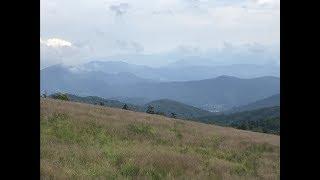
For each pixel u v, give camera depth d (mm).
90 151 16891
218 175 14219
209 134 32625
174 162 15359
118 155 16516
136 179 12961
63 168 12773
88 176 12609
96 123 26828
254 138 33188
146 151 17828
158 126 31719
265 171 16688
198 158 17453
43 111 28219
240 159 21156
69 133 21844
